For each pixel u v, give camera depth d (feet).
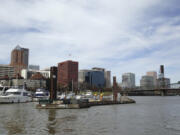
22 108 171.83
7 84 655.76
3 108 171.63
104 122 100.58
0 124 90.07
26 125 87.97
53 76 188.85
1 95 253.24
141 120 111.96
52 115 123.34
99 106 216.74
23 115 122.21
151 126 92.99
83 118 112.57
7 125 87.66
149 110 176.35
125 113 146.51
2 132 74.08
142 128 87.51
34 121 99.04
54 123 93.97
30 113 133.18
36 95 345.51
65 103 179.22
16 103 247.70
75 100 185.78
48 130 78.23
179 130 84.28
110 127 87.35
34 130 77.87
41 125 88.38
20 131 75.92
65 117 114.73
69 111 148.87
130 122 103.30
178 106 233.35
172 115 138.72
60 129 80.48
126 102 284.20
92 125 90.94
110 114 137.28
